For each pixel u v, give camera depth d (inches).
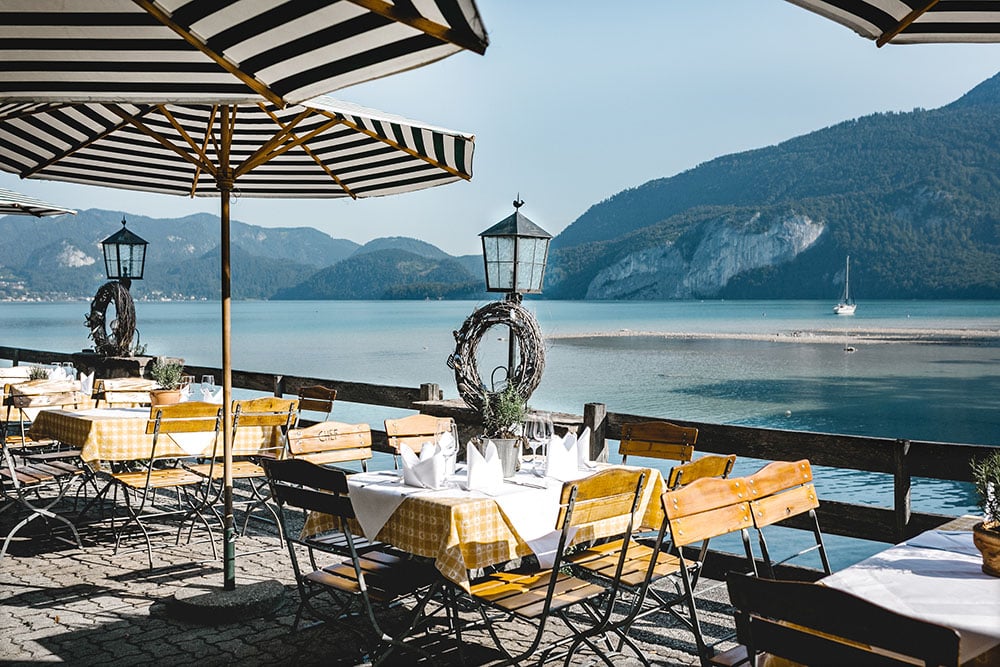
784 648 84.0
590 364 1854.1
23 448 267.0
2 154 197.3
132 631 170.9
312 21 91.0
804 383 1515.7
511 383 246.7
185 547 233.5
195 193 234.7
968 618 91.0
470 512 144.6
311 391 279.4
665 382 1489.9
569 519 134.7
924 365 1907.0
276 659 157.6
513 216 254.4
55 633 169.2
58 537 237.1
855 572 108.4
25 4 87.6
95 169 216.1
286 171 221.6
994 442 975.6
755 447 204.2
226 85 107.3
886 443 186.4
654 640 168.2
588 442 187.2
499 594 144.6
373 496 154.8
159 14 88.0
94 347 401.4
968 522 136.8
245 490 311.9
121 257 390.9
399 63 98.7
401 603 187.6
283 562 220.7
